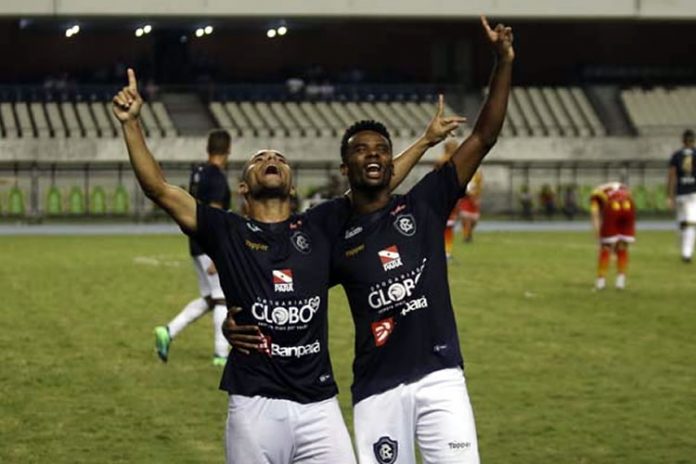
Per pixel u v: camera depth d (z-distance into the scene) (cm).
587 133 5541
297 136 5300
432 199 771
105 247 3488
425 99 5700
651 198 5128
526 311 2002
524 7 5178
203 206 740
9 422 1200
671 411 1244
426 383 748
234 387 726
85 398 1319
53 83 5438
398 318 752
